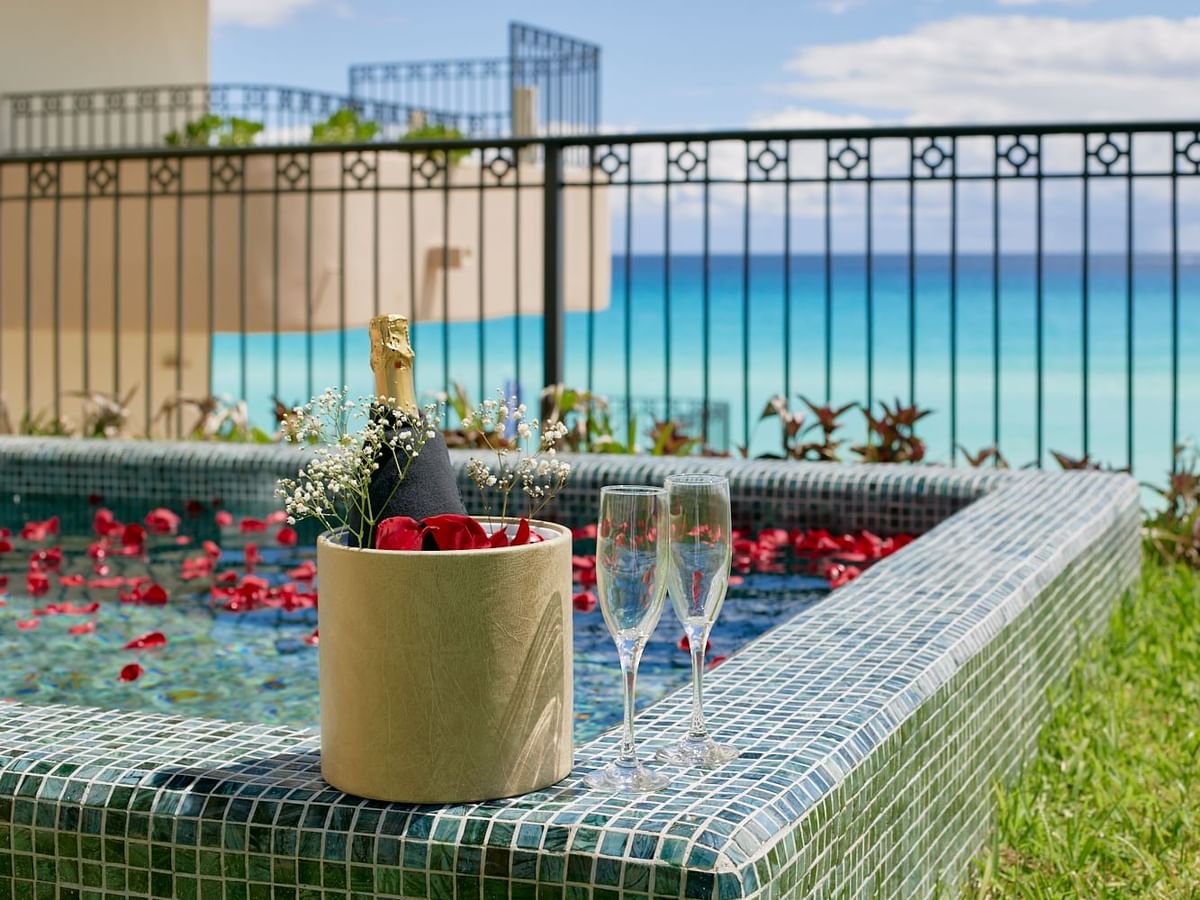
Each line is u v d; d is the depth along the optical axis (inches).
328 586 54.1
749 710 64.5
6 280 456.4
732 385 1411.2
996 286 177.6
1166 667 119.6
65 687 88.4
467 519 55.6
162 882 54.7
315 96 535.2
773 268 1729.8
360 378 1215.6
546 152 199.0
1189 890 79.0
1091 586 120.3
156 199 475.2
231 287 477.1
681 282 1711.4
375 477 61.0
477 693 52.5
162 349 552.1
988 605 87.4
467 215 595.2
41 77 496.7
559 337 201.6
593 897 49.1
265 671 92.1
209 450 169.0
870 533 146.5
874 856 61.7
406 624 52.2
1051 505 128.7
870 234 181.2
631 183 193.0
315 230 496.4
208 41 571.8
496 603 52.6
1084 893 78.3
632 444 192.2
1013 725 90.4
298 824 52.7
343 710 53.6
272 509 162.6
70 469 173.2
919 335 1439.5
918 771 68.6
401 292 548.1
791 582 122.8
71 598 114.7
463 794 52.7
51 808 56.1
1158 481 1098.1
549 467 60.6
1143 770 96.5
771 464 155.1
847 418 1272.1
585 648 99.3
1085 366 173.3
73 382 515.2
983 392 1278.3
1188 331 1365.7
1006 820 84.6
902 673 70.7
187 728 62.9
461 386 200.8
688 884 47.9
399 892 51.5
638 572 54.4
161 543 140.9
